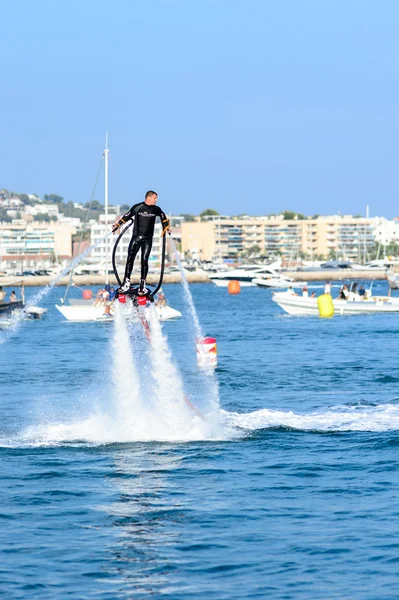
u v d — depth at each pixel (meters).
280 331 165.00
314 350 125.75
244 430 60.69
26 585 33.19
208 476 48.44
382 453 53.28
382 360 110.25
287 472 49.12
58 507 42.94
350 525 39.50
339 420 64.31
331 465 50.59
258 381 90.06
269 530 39.09
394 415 66.25
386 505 42.47
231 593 32.41
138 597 32.16
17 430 61.25
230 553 36.34
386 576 33.56
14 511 42.38
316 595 32.03
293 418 65.31
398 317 197.00
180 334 158.25
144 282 50.38
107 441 57.22
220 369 101.44
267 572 34.28
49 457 53.06
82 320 192.75
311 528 39.22
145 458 52.66
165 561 35.56
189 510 42.25
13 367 105.94
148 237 50.00
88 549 37.03
